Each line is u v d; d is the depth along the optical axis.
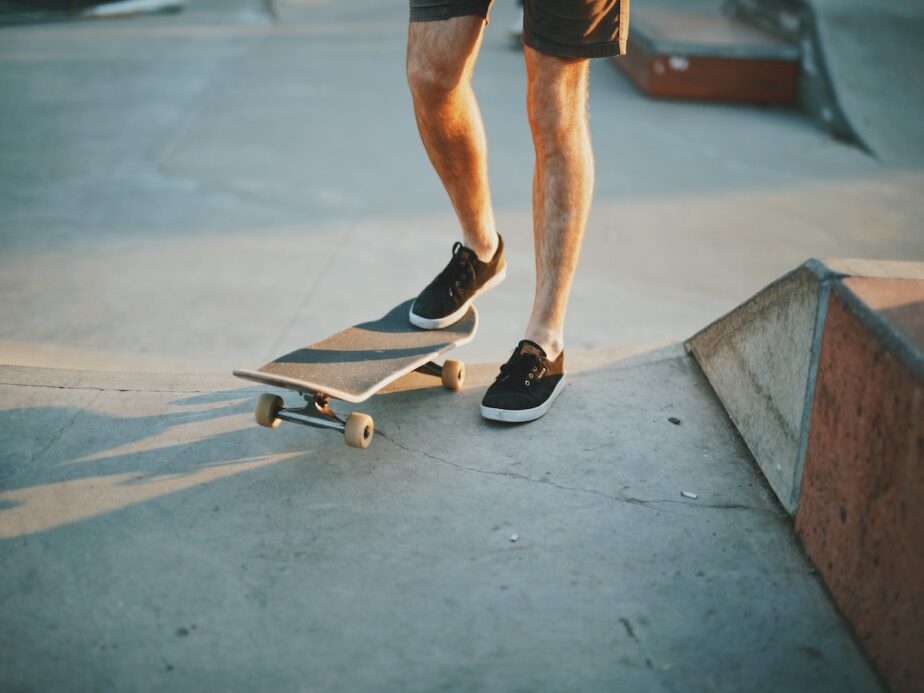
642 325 3.90
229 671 1.40
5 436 2.01
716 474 1.91
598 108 7.45
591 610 1.53
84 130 6.63
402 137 6.54
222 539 1.70
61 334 3.65
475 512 1.79
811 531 1.64
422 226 5.00
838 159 6.28
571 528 1.74
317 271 4.39
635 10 9.64
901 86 7.11
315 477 1.89
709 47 7.59
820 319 1.60
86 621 1.50
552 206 2.07
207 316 3.88
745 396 2.01
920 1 8.07
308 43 9.88
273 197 5.36
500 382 2.12
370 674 1.40
